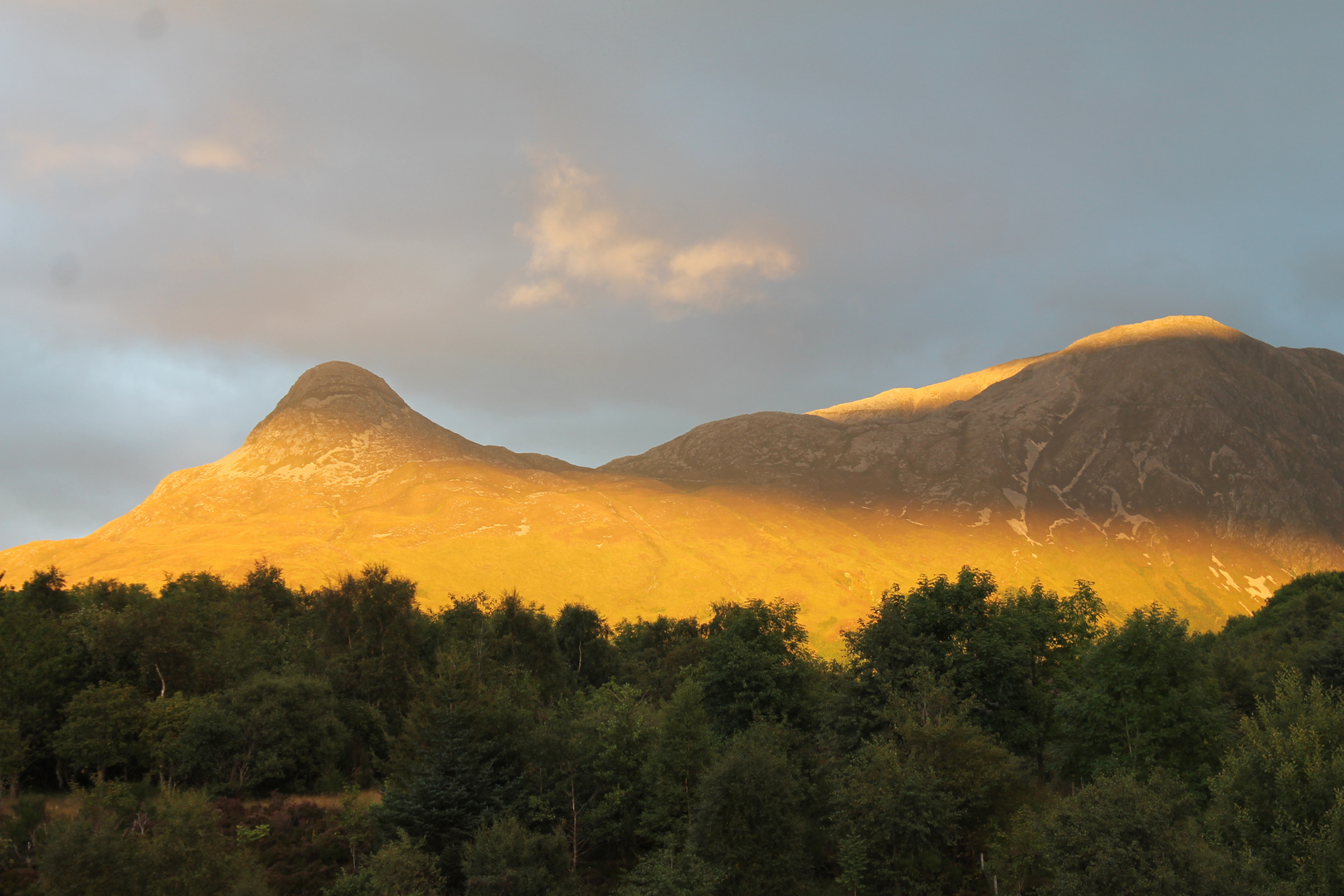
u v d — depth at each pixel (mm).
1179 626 41250
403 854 34188
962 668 43031
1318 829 28266
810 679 47688
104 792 36094
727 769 35219
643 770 39969
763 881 33875
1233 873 24922
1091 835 25672
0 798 42000
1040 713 45031
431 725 40250
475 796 38344
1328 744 31156
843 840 34469
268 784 47406
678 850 36125
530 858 33531
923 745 35500
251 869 32938
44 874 29156
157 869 30125
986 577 47812
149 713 47469
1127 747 40219
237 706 48406
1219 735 39344
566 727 42094
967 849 36469
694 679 49156
